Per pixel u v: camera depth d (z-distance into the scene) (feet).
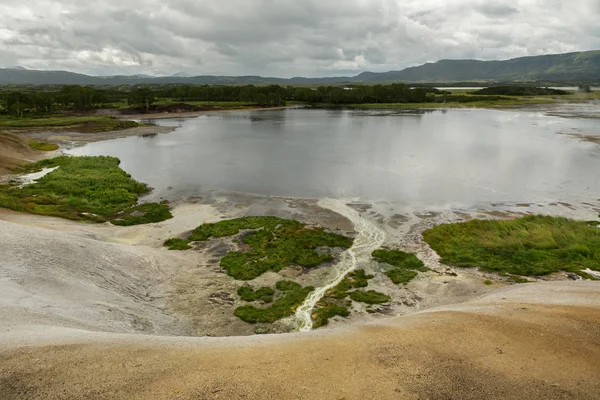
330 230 90.07
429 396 29.86
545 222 87.66
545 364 34.24
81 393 28.55
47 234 67.92
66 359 32.53
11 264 55.01
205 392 29.32
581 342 37.81
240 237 84.89
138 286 62.54
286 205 109.81
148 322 50.93
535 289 56.75
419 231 89.35
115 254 68.39
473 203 111.34
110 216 101.86
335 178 143.02
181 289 63.16
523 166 158.10
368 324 44.01
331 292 61.62
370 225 93.40
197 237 84.58
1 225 67.72
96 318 46.78
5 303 43.37
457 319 43.70
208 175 149.69
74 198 111.96
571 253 71.92
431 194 120.88
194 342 38.14
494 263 70.69
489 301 51.98
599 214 98.94
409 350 36.32
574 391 30.76
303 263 71.61
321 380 31.40
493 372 33.04
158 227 92.84
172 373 31.63
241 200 115.34
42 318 42.06
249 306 57.62
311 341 38.52
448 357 35.17
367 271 69.31
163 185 135.13
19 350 33.09
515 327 41.04
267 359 34.45
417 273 68.08
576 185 128.67
